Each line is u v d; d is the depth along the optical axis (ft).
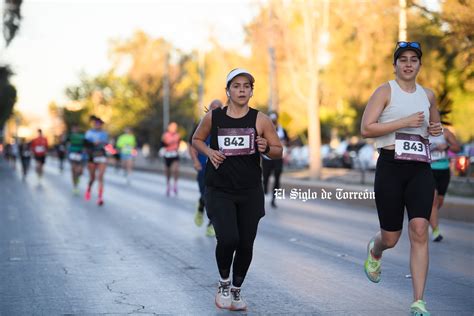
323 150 190.60
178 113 255.50
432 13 77.46
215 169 27.43
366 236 51.47
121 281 34.86
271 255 42.68
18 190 102.68
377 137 26.58
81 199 85.51
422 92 26.86
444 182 48.78
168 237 50.93
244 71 27.09
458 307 29.14
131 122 257.96
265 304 29.78
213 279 35.29
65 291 32.65
